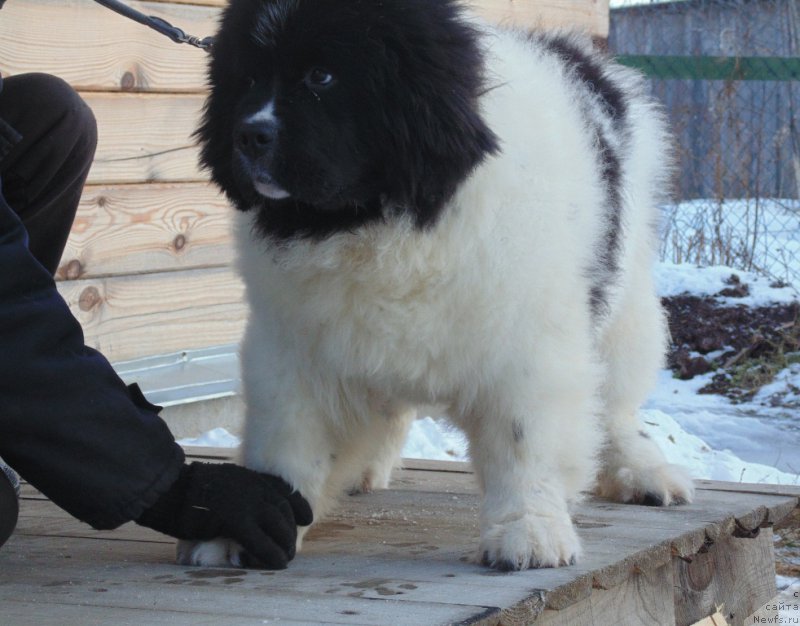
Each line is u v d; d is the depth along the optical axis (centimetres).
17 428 224
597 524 305
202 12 523
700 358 771
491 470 274
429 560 267
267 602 223
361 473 354
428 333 261
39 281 229
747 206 937
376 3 251
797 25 1113
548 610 240
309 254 259
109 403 233
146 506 238
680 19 1148
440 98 249
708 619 312
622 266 325
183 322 526
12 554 271
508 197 255
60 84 303
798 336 790
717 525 308
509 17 527
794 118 1102
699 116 1068
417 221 252
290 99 253
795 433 640
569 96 299
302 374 276
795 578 421
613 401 357
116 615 213
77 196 322
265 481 266
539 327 263
